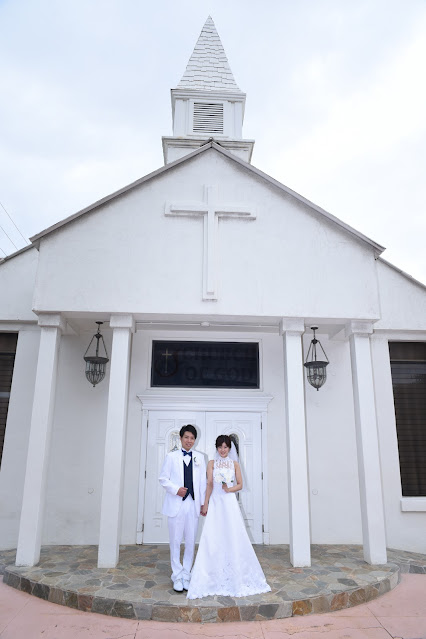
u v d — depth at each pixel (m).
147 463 8.19
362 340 7.43
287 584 5.87
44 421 6.82
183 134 12.15
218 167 7.60
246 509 8.12
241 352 8.85
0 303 8.35
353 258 7.45
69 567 6.47
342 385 8.72
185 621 5.14
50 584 5.76
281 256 7.34
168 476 5.96
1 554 7.30
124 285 7.09
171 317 7.26
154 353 8.76
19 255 8.59
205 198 7.41
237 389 8.57
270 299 7.19
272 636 4.84
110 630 4.94
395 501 8.15
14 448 7.94
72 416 8.24
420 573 6.88
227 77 12.93
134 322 7.50
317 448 8.41
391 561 7.04
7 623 5.07
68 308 6.97
